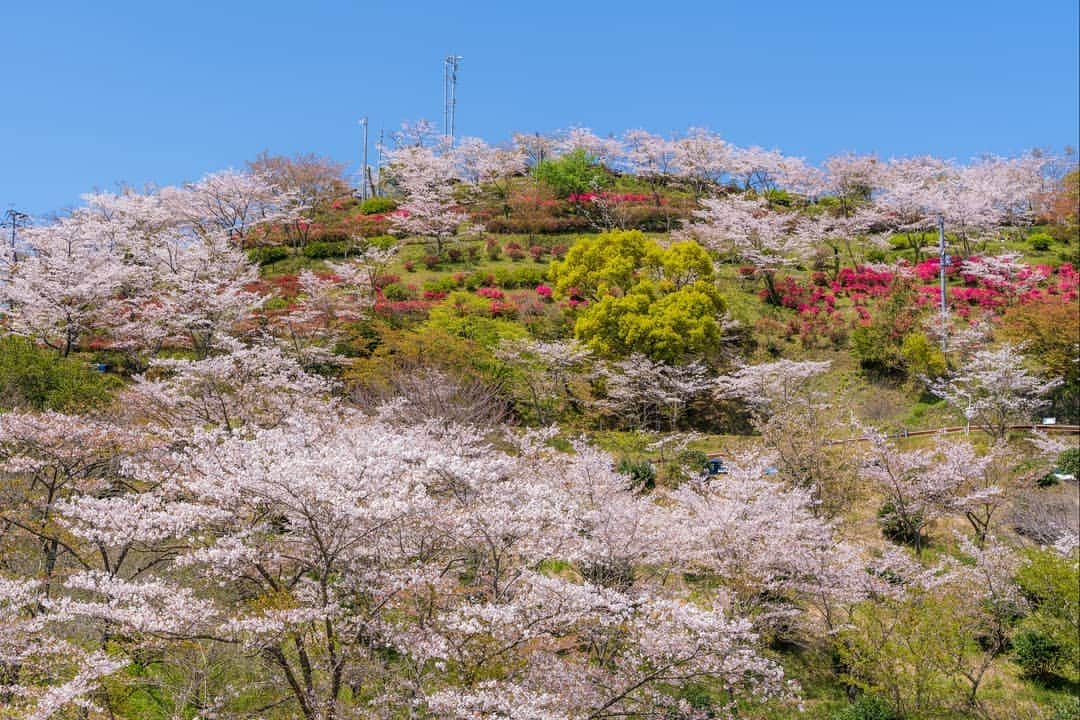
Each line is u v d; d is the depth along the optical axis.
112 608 9.98
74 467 15.09
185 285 32.47
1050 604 15.66
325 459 10.86
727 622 12.17
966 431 29.98
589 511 14.73
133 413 20.33
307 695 10.70
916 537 21.08
